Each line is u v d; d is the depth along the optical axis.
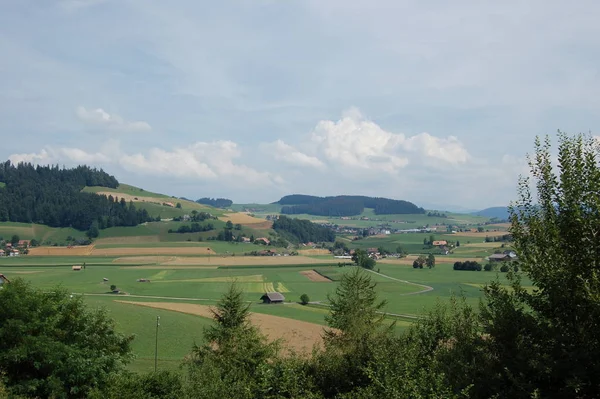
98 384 31.34
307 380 23.89
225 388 24.20
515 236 19.16
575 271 16.14
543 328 17.09
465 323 22.58
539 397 15.51
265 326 78.50
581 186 16.78
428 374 18.25
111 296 124.31
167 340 66.81
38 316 32.47
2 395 26.36
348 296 41.09
